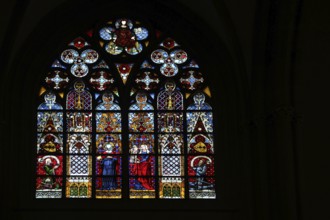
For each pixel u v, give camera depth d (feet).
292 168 52.49
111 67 69.05
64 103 67.67
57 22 67.97
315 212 53.11
